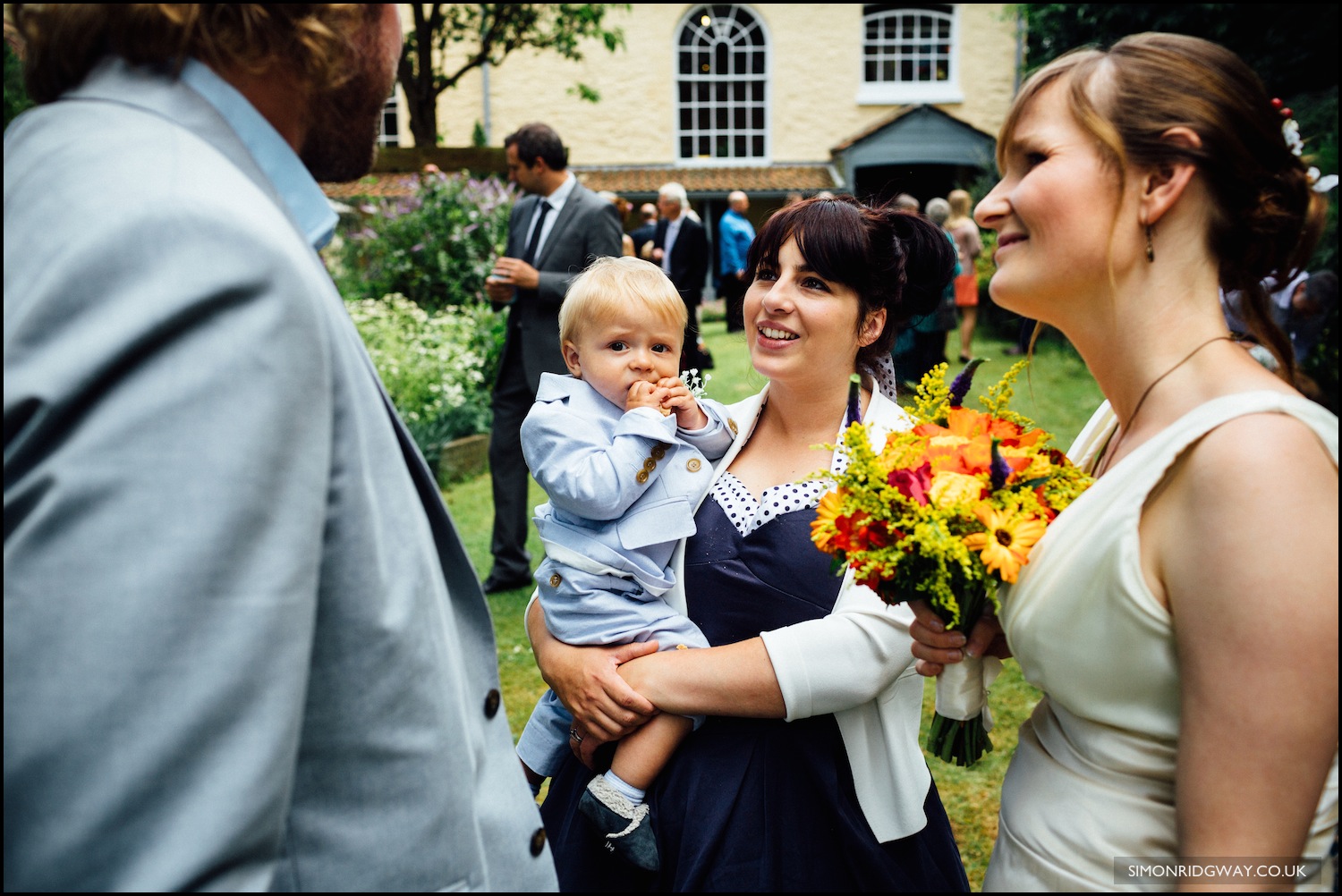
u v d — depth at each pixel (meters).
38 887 0.80
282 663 0.84
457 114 18.69
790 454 1.78
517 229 4.77
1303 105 9.86
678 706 1.59
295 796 0.98
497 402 4.61
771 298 1.70
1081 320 1.25
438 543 1.17
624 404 1.87
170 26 0.98
